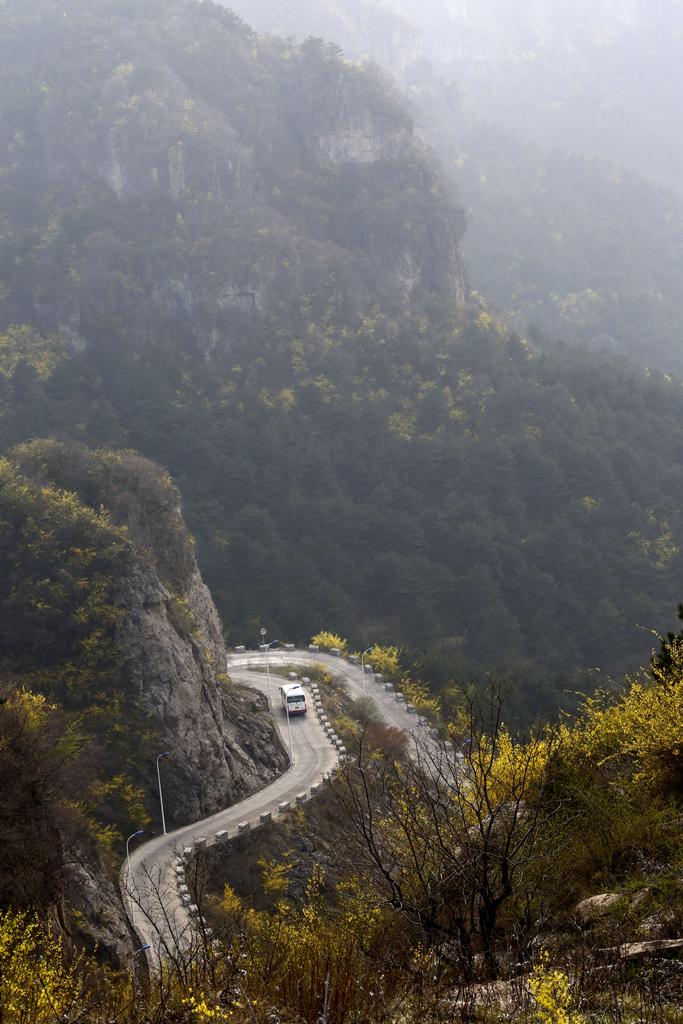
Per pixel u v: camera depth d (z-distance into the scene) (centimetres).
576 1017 490
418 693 6162
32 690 4269
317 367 14388
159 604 4716
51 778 2059
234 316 14712
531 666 8125
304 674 6419
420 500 12244
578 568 11150
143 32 18550
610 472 12438
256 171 17162
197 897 739
